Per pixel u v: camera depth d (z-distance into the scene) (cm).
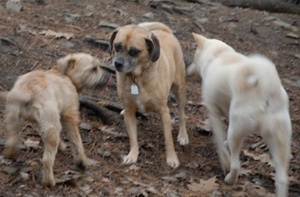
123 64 806
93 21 1334
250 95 740
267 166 888
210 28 1511
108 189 764
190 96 1097
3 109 898
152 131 950
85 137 884
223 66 819
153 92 834
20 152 802
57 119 722
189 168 858
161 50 880
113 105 974
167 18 1490
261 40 1511
